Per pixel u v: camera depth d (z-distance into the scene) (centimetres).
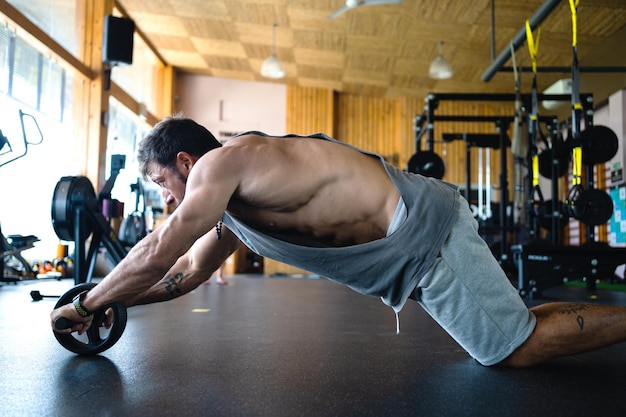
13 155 545
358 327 229
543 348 133
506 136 597
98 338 153
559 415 99
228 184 118
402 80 901
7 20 494
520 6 595
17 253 539
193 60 933
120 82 788
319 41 775
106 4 676
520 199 584
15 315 261
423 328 228
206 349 167
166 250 120
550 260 399
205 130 136
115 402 104
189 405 102
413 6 628
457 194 133
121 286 130
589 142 431
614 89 671
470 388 119
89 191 368
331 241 132
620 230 688
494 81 840
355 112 1019
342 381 124
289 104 1002
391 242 124
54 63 603
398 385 121
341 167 126
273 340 188
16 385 117
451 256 126
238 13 721
